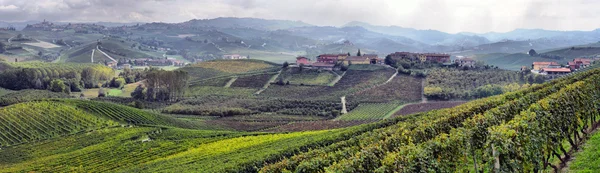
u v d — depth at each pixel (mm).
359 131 70125
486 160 30297
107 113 124312
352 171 30531
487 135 30750
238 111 153625
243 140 83625
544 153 31984
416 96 161125
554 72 188625
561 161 33281
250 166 51438
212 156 68750
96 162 81500
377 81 187875
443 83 169875
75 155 88000
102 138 101938
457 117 48156
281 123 133500
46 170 78500
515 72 181000
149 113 132500
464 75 178250
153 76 188625
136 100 185250
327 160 35938
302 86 197125
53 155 92938
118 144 94125
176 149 84562
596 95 46188
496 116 41719
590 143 36969
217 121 141875
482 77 174125
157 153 83312
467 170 32219
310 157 41094
